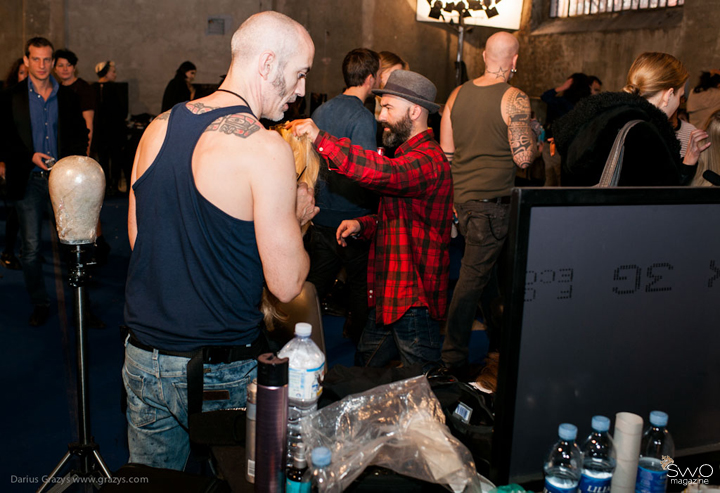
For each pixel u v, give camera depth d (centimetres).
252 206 132
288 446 107
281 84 144
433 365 144
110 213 714
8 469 236
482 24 766
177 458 155
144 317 141
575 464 99
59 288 461
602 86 780
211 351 139
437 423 111
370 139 287
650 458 109
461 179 313
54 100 383
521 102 293
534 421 101
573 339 100
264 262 134
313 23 942
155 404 144
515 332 95
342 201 300
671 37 686
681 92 199
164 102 800
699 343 109
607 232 98
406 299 229
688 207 102
